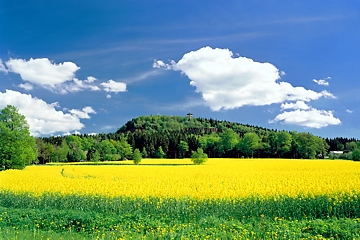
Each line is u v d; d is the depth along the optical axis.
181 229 11.56
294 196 15.87
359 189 17.53
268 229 11.32
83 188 20.17
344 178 25.81
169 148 119.62
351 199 15.05
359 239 10.25
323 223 11.85
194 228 11.95
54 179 26.58
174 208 14.99
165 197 16.61
